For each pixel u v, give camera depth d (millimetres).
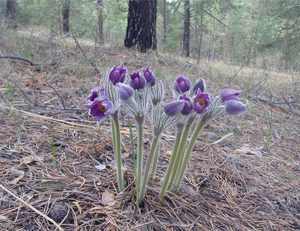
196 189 451
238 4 3502
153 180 429
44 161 460
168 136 586
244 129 708
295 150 649
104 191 411
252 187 492
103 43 1624
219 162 532
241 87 1025
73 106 661
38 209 375
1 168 433
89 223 365
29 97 671
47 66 893
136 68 1028
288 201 477
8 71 787
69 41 1350
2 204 376
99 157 485
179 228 382
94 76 863
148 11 1475
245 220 421
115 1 2664
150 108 389
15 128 534
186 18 3285
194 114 380
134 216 380
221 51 4047
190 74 1090
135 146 526
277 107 933
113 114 379
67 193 402
